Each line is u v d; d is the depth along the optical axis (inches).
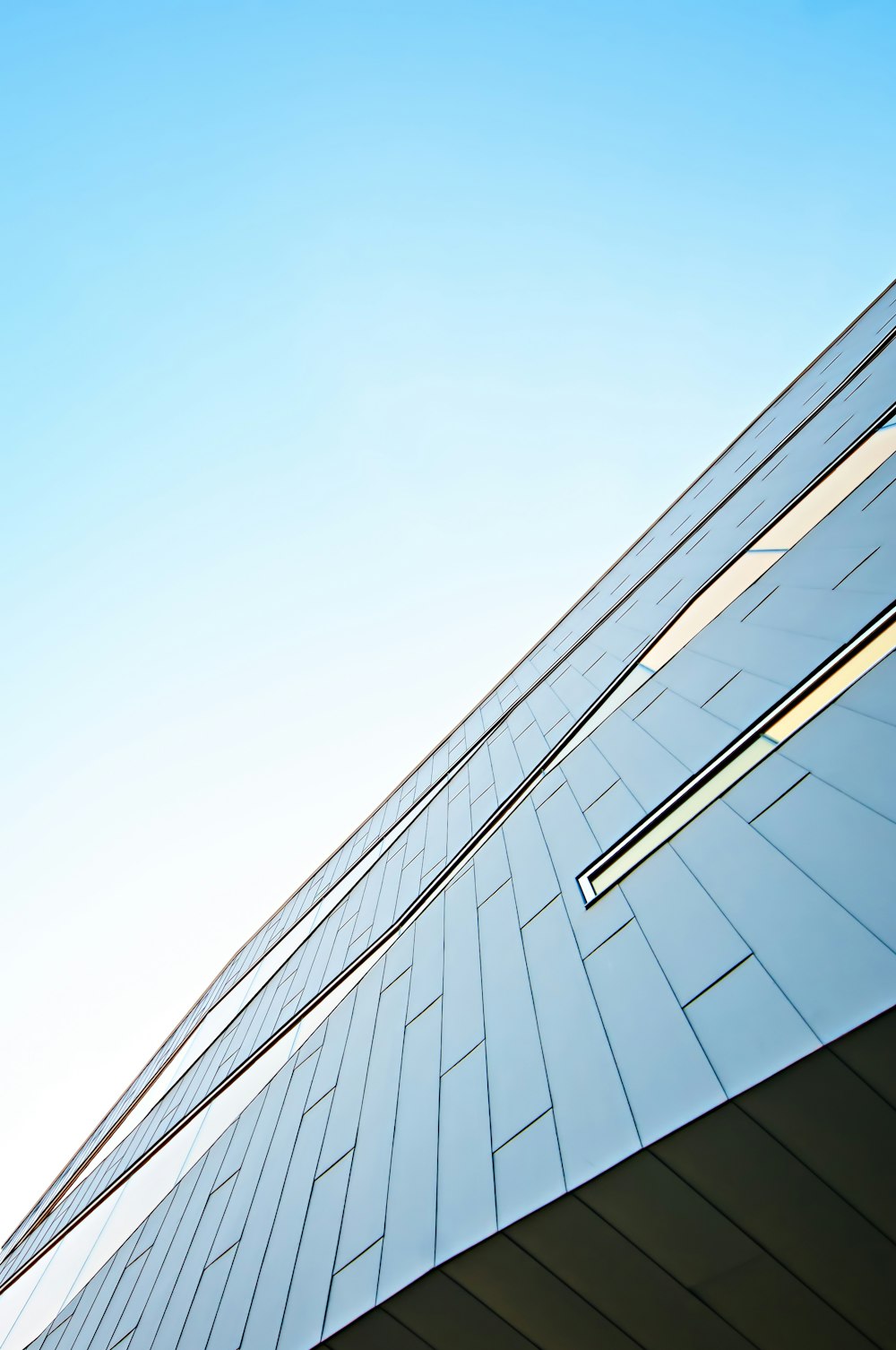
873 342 775.1
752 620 477.4
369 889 855.7
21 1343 717.9
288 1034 682.2
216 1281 432.8
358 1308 289.9
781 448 761.6
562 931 370.3
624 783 448.8
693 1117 225.3
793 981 236.1
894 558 378.6
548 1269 252.1
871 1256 217.5
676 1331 241.8
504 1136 294.4
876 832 252.1
